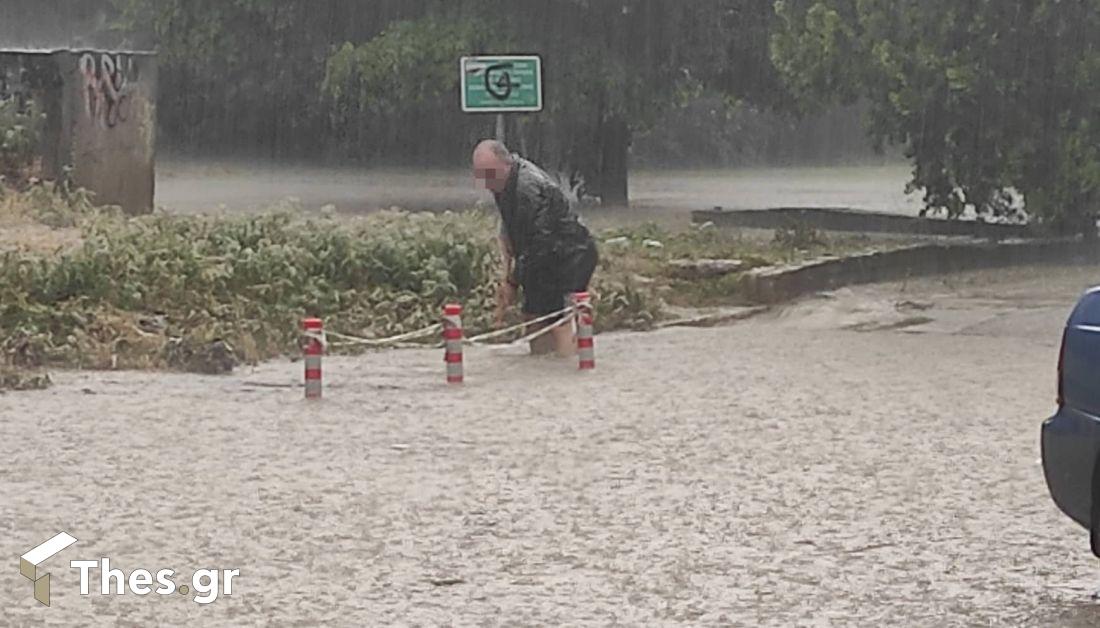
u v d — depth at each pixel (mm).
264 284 22438
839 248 33062
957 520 12016
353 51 43000
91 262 21562
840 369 19609
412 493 12891
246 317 21422
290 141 56531
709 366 19828
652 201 51156
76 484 13156
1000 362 20266
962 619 9648
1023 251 34844
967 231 38062
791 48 35781
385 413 16500
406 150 55344
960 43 33406
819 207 48062
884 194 56219
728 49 44906
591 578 10484
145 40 57219
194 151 56719
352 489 13023
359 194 48250
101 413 16344
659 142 73562
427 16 43094
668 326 24422
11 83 30297
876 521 11984
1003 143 34406
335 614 9727
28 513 12172
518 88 21688
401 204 44531
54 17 64062
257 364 19953
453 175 54625
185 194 46562
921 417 16266
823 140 77250
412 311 22766
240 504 12508
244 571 10656
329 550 11188
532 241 20516
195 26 47781
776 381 18641
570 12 42938
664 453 14484
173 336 20172
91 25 63844
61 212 27531
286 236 24172
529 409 16766
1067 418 9562
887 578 10500
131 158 31375
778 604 9930
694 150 74500
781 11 36750
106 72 30875
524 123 45219
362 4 46562
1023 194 34781
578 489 13039
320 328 17719
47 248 23000
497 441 15031
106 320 20469
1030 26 32750
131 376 18797
